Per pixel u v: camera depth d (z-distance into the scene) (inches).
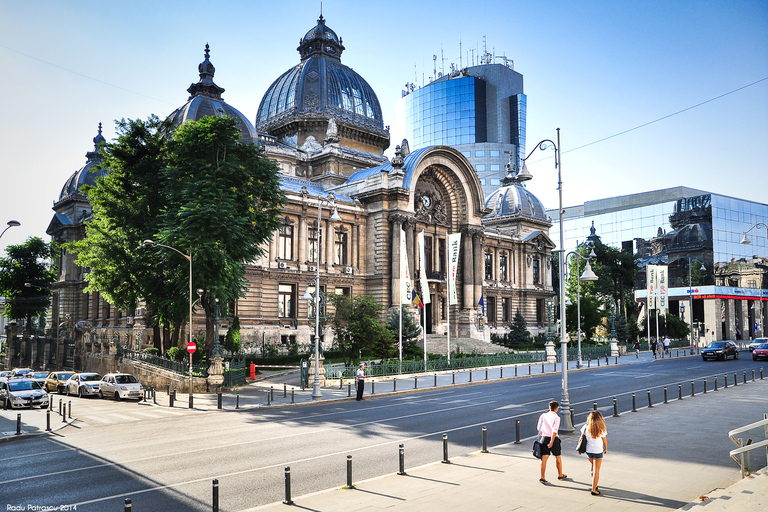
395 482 622.2
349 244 2945.4
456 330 3233.3
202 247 1601.9
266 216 1910.7
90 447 853.8
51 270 3516.2
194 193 1657.2
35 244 3405.5
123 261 2063.2
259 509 532.1
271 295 2610.7
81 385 1699.1
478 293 3302.2
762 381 1680.6
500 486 604.4
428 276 3125.0
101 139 3831.2
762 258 4845.0
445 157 3208.7
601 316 3476.9
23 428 1059.9
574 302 3858.3
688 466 690.2
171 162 1919.3
